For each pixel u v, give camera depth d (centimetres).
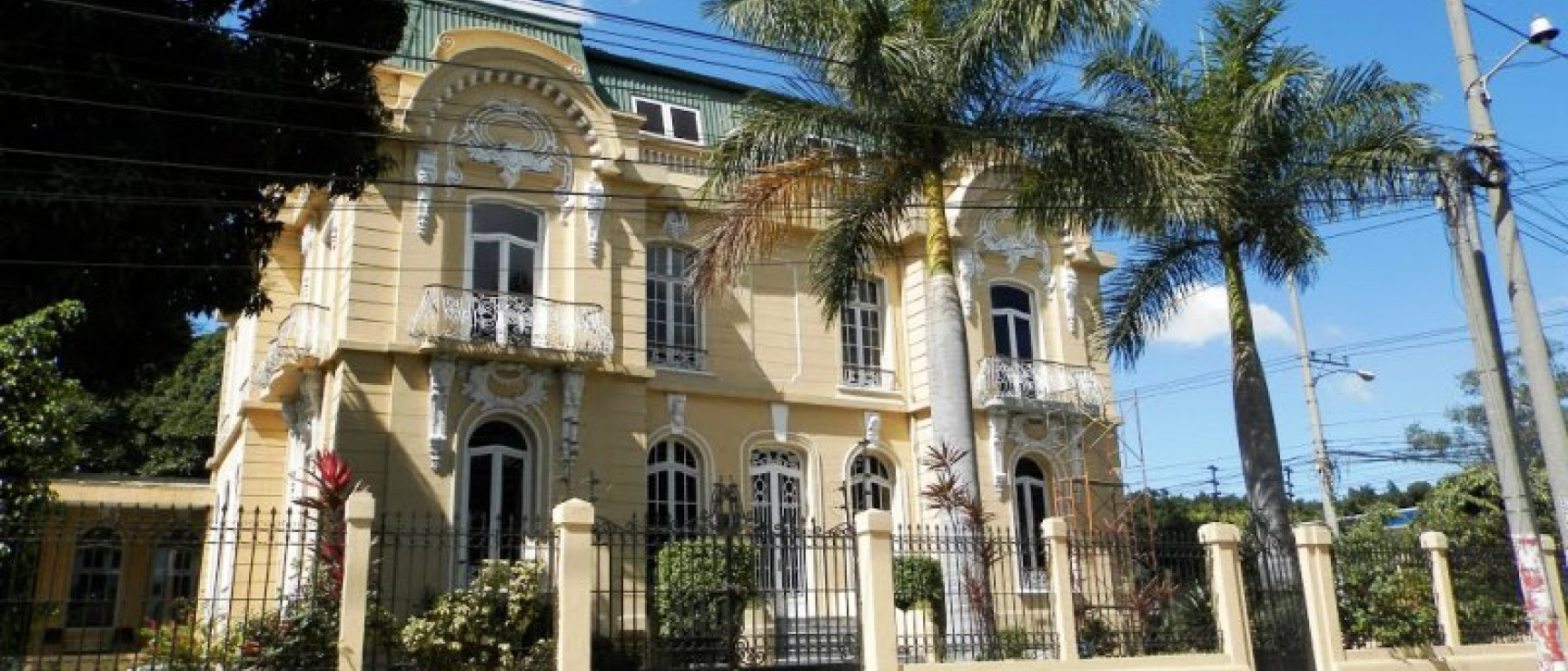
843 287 1642
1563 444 1307
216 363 3281
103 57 1182
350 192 1476
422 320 1811
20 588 1058
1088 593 1686
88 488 2378
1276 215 1719
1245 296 1781
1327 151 1684
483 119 1969
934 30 1595
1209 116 1736
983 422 2292
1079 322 2502
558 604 1185
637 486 1950
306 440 1942
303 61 1377
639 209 2097
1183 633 1477
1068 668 1356
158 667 1187
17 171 1140
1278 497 1691
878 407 2294
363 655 1159
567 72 2045
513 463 1875
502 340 1844
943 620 1838
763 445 2184
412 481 1770
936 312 1600
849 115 1565
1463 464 3197
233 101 1281
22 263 1185
